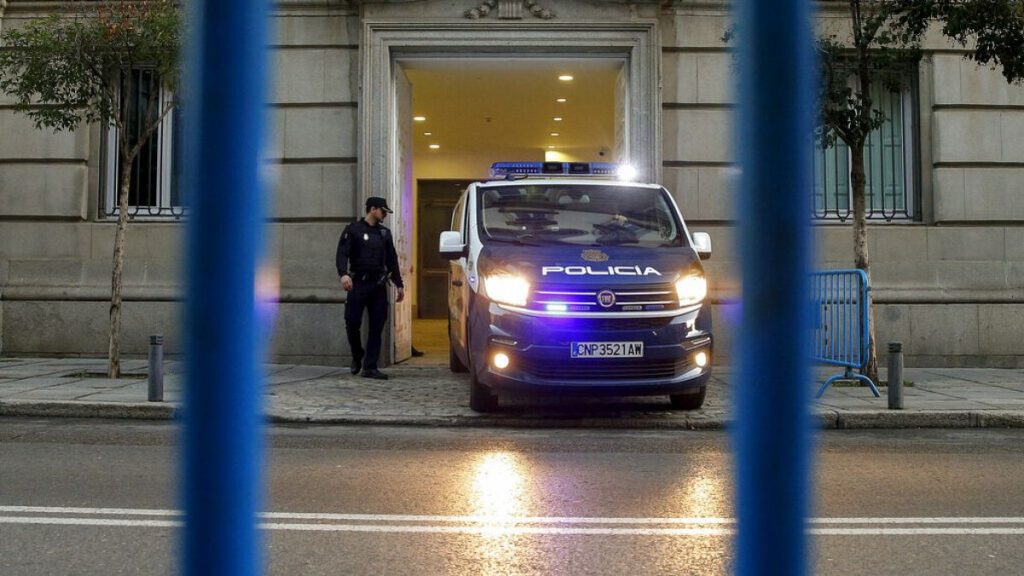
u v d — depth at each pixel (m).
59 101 10.01
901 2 9.27
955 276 12.25
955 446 7.02
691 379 7.48
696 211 12.18
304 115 12.23
